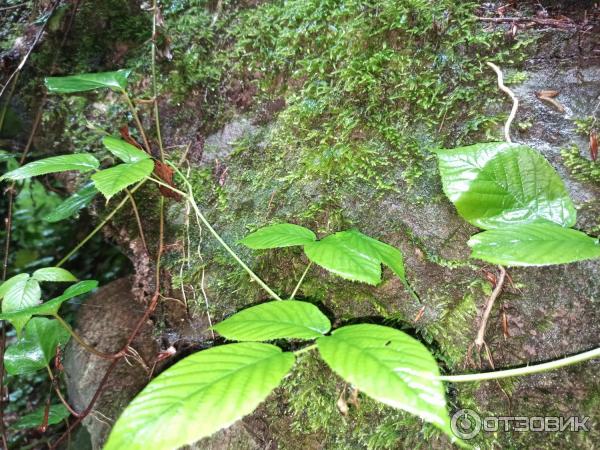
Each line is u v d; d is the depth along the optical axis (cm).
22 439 65
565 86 30
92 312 53
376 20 34
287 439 32
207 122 43
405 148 32
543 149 29
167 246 41
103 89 46
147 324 47
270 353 19
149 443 16
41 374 73
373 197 32
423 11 33
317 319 22
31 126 51
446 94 32
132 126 45
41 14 46
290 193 36
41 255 86
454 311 29
